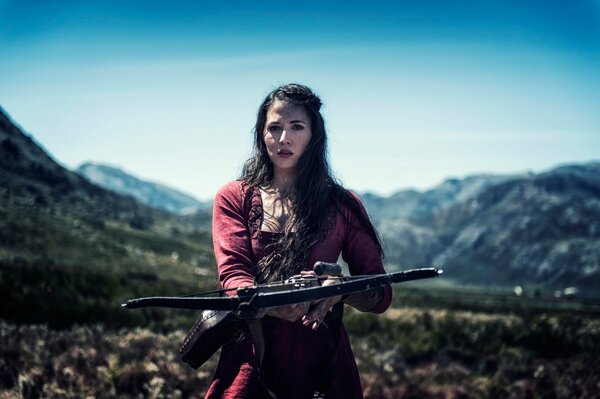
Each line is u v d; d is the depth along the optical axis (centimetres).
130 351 1126
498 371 1346
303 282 287
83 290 2169
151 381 907
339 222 325
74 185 17700
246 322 297
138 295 2441
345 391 309
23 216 11438
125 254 11456
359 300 309
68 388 874
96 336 1255
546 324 1714
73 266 8175
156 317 1748
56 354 1077
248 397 296
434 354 1557
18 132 18812
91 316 1585
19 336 1145
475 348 1623
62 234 11256
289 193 328
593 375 1215
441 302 5797
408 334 1806
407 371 1353
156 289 2605
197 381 970
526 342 1664
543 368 1274
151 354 1105
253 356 301
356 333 1866
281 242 312
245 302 275
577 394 1127
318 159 327
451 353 1553
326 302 292
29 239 9819
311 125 329
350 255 333
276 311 287
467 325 1817
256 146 339
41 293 1727
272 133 325
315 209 318
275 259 310
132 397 885
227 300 279
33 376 877
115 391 902
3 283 1659
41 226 11238
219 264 312
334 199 327
